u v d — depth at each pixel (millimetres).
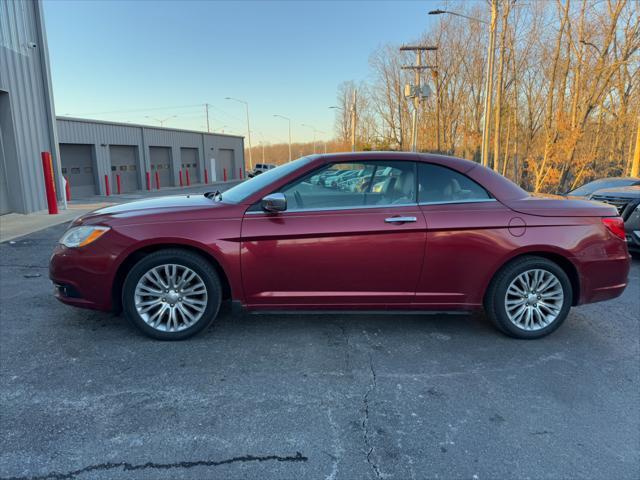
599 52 23094
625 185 8414
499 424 2459
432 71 37844
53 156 12578
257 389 2773
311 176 3455
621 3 21734
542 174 25625
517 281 3531
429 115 41969
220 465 2084
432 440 2309
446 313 3557
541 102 28656
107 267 3293
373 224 3330
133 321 3383
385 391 2779
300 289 3414
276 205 3207
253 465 2090
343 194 3453
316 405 2609
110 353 3221
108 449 2178
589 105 23391
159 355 3203
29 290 4707
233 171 42312
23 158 11172
